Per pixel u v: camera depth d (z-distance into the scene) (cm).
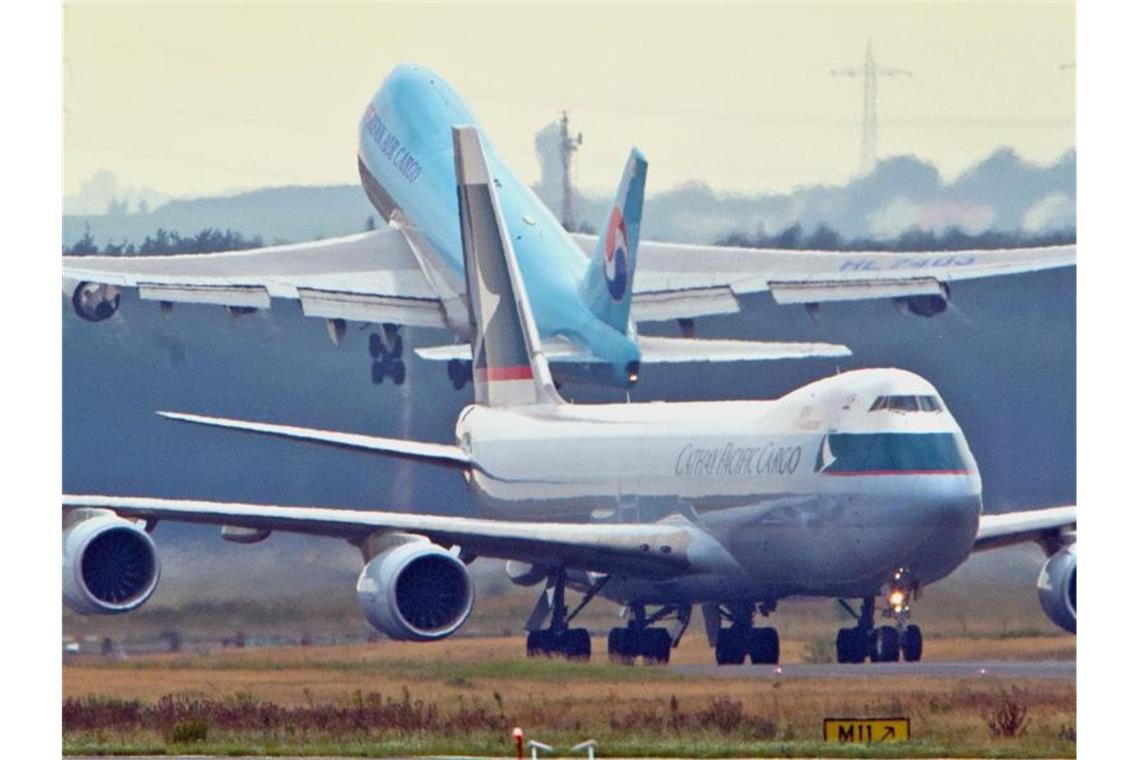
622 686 12031
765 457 12031
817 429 11788
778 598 12531
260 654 13125
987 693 11612
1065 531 12538
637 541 12556
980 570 13238
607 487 12925
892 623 12988
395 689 12050
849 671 12344
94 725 11394
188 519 11788
